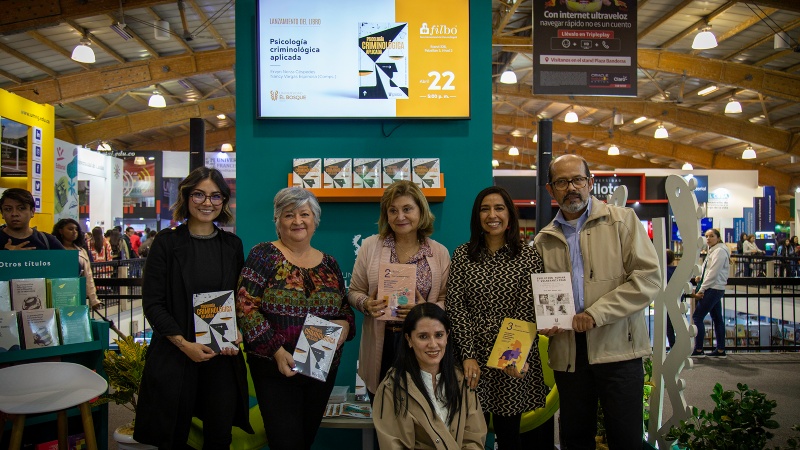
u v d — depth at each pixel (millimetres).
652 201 10281
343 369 3311
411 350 2205
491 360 2186
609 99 14719
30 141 7770
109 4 7855
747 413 2520
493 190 2354
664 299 2959
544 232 2443
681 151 19359
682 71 10867
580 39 5695
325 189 3203
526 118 18594
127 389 2977
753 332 6906
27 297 2615
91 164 12898
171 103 15125
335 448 3221
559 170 2328
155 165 15141
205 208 2219
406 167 3242
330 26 3330
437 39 3359
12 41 8984
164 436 2115
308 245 2361
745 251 13633
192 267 2211
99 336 2807
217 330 2152
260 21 3309
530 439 2818
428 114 3350
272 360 2191
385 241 2498
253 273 2225
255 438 2594
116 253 10508
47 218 8180
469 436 2143
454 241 3383
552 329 2203
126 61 11008
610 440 2287
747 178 15102
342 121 3385
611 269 2301
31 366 2398
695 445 2553
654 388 2992
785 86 10695
